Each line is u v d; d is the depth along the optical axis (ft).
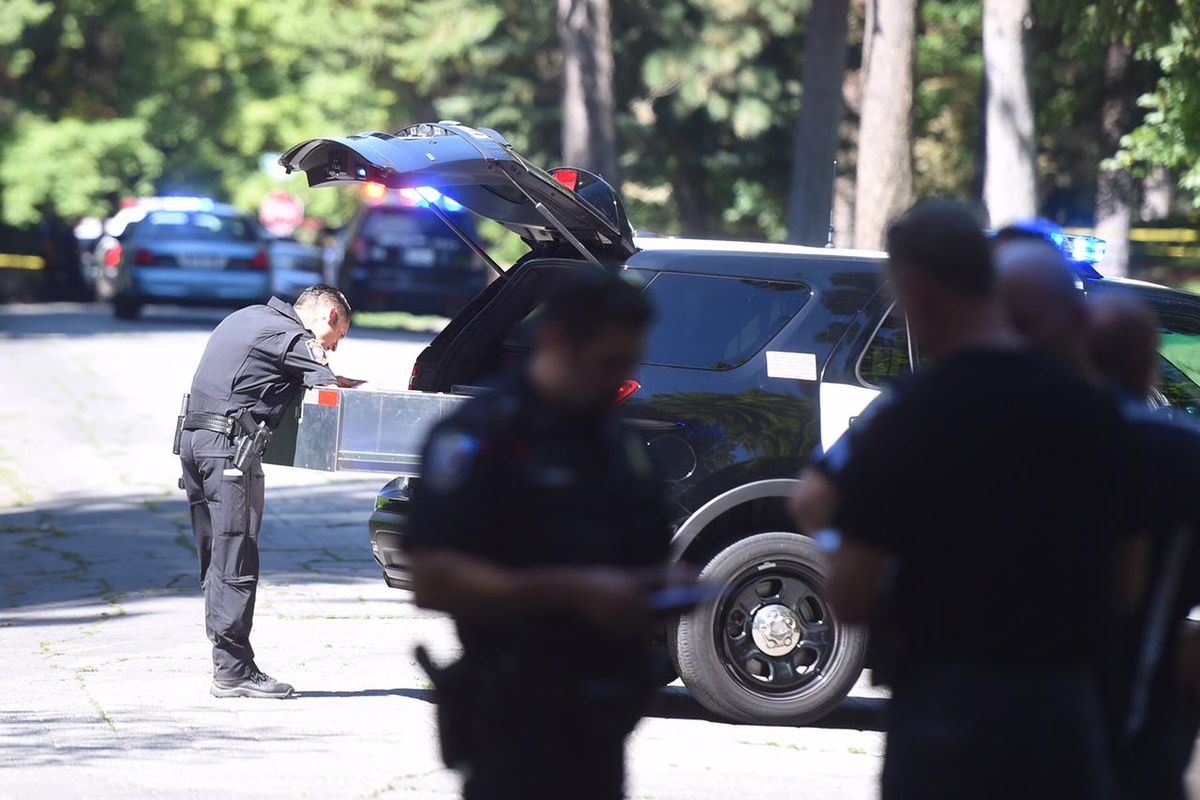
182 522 159.63
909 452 43.09
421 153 88.63
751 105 412.16
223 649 96.27
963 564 42.93
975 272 44.34
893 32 229.86
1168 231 402.93
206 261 366.43
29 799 75.51
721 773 82.12
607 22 328.08
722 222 465.47
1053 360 44.55
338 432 89.56
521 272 95.76
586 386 45.85
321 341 96.63
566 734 46.62
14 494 173.27
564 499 45.80
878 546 43.39
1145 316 51.85
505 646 46.65
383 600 126.62
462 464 45.42
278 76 581.53
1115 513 43.98
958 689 43.29
